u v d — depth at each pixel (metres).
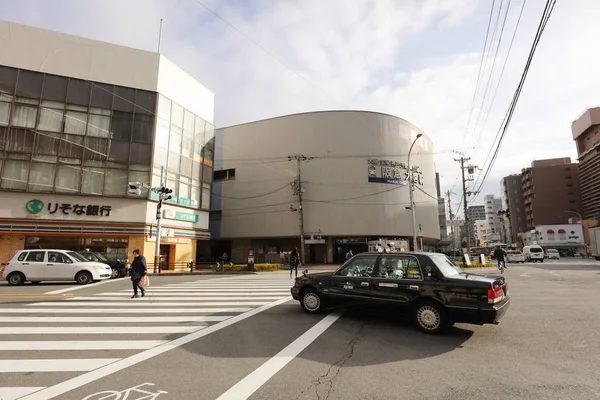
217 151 40.91
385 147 36.47
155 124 24.81
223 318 7.68
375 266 7.29
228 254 42.09
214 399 3.61
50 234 21.22
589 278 16.75
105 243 22.78
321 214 34.66
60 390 3.84
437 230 42.75
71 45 23.12
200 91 29.97
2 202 20.33
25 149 21.12
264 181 37.59
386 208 35.28
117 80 24.09
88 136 22.77
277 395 3.71
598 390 3.78
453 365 4.62
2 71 21.17
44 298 10.63
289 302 9.87
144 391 3.82
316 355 5.09
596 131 74.69
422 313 6.40
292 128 37.03
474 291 5.93
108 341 5.86
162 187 21.98
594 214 75.44
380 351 5.27
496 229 130.50
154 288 13.46
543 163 97.19
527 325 6.89
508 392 3.75
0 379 4.16
